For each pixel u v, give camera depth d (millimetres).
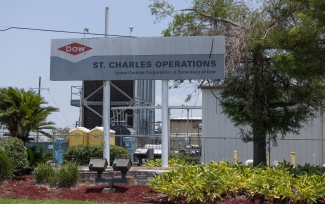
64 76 13922
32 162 14406
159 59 13547
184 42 13461
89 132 20266
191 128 32188
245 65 13422
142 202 10773
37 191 11836
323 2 11023
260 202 10133
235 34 13609
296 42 11516
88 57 13852
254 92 13594
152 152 23719
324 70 11438
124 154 17422
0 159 12766
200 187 10406
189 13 15000
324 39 11867
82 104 29969
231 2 14602
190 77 13406
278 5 12594
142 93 32031
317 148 21516
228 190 10547
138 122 30094
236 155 20062
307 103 13672
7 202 10445
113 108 26531
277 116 13523
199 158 21688
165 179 11344
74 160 16906
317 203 10008
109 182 11656
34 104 14914
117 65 13719
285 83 13750
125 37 13719
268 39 12539
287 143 21781
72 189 12102
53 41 14008
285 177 10766
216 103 21234
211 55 13344
